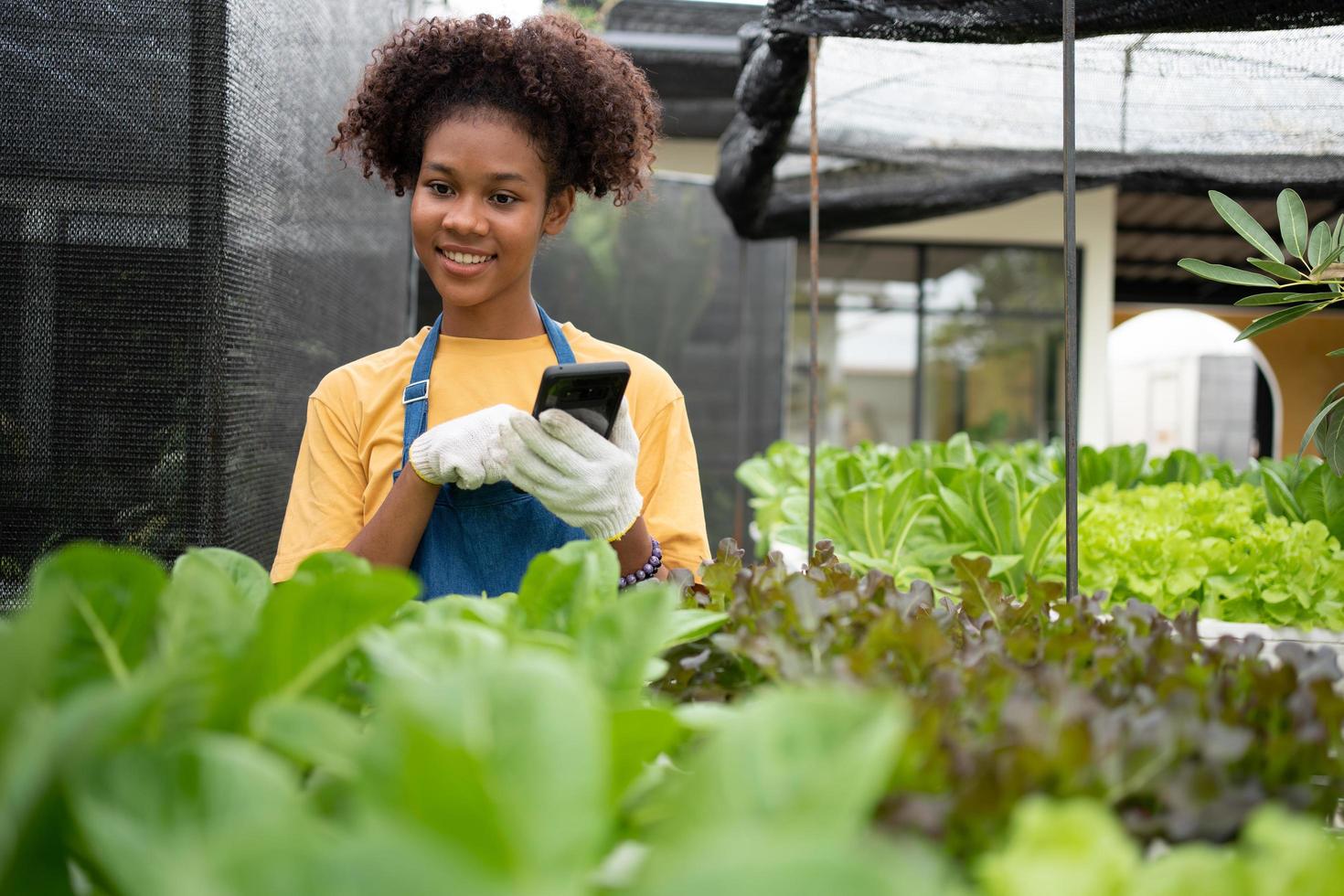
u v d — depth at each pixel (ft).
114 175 5.81
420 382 5.15
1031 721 1.73
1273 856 1.26
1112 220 27.50
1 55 5.72
